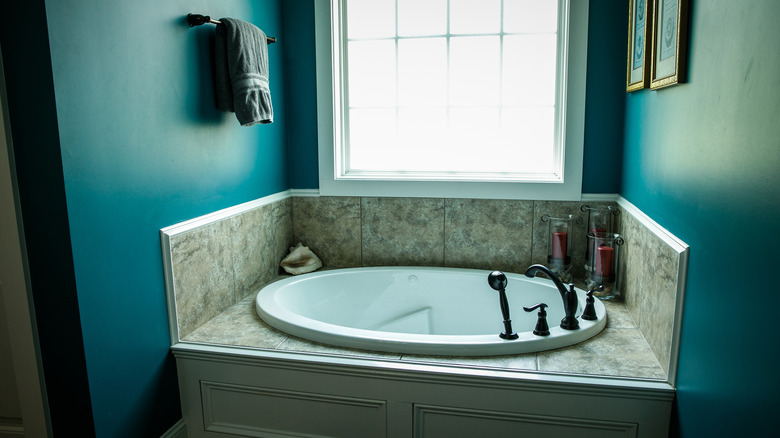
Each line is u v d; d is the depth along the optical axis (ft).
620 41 8.24
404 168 10.18
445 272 8.94
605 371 5.66
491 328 8.66
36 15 4.59
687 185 5.10
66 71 4.81
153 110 6.02
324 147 9.47
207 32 7.04
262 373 6.27
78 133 4.97
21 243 5.02
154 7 5.99
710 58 4.55
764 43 3.51
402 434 6.02
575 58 8.36
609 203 8.68
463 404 5.78
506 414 5.71
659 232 5.93
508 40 10.11
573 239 8.90
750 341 3.62
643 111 6.93
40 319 5.16
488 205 9.07
